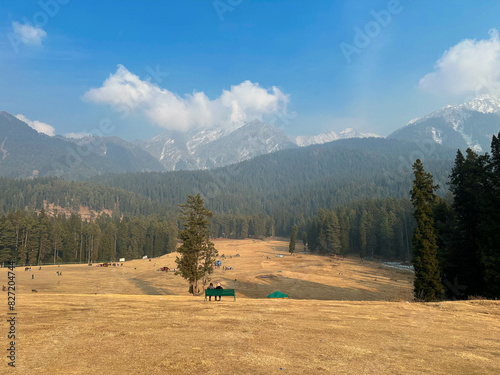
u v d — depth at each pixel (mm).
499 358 10727
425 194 40156
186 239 48219
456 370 9383
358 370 9078
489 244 33281
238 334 12766
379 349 11359
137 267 123562
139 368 8562
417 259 36750
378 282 87875
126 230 174750
